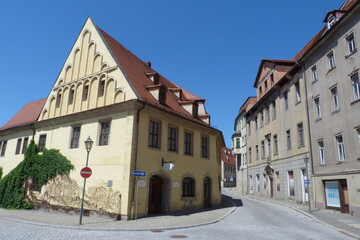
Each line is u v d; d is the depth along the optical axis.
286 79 27.36
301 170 24.08
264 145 33.84
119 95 18.05
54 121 21.41
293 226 13.91
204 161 23.38
